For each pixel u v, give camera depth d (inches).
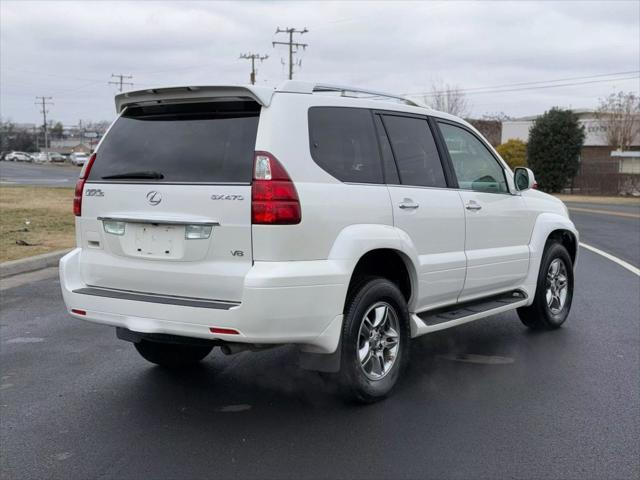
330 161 179.3
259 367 227.5
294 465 154.3
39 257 428.1
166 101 184.9
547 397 199.0
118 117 197.6
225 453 160.7
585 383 211.8
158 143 183.8
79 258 193.6
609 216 977.5
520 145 1937.7
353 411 187.0
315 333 169.2
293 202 164.2
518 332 276.8
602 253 533.0
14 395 201.2
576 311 314.5
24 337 266.7
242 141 170.1
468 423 178.7
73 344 256.7
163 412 187.2
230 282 164.2
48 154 4303.6
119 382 212.5
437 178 218.1
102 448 163.9
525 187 257.3
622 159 1862.7
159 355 219.0
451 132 232.1
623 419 181.9
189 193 170.4
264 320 160.7
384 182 195.3
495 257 236.5
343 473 150.3
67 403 194.2
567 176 1770.4
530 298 261.7
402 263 200.7
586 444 165.8
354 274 191.6
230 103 175.8
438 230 210.5
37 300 333.4
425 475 149.5
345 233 176.4
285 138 168.7
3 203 823.1
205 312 163.3
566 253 282.2
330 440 167.6
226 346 171.0
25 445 165.8
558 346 255.0
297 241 165.0
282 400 196.1
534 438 169.2
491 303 244.5
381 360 193.6
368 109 197.9
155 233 176.4
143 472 151.2
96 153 194.9
